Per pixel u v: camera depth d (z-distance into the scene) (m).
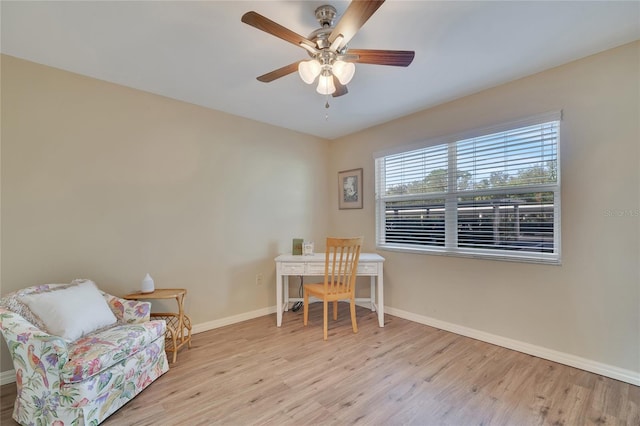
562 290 2.30
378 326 3.14
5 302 1.83
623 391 1.92
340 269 2.96
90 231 2.43
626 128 2.02
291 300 3.64
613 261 2.08
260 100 2.93
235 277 3.32
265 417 1.72
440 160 3.11
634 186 2.00
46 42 1.95
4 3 1.56
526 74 2.42
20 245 2.14
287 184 3.84
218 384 2.05
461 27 1.81
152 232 2.75
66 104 2.32
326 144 4.34
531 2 1.59
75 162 2.36
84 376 1.57
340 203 4.20
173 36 1.89
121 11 1.65
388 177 3.64
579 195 2.22
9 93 2.11
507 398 1.88
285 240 3.81
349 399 1.88
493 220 2.71
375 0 1.24
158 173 2.79
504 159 2.64
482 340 2.74
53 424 1.56
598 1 1.59
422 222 3.28
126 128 2.61
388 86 2.62
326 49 1.62
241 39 1.92
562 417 1.69
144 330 2.00
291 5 1.61
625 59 2.02
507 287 2.60
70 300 1.93
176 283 2.89
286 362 2.36
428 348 2.60
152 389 1.99
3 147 2.08
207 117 3.11
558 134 2.34
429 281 3.17
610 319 2.09
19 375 1.65
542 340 2.40
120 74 2.39
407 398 1.88
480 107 2.74
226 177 3.26
